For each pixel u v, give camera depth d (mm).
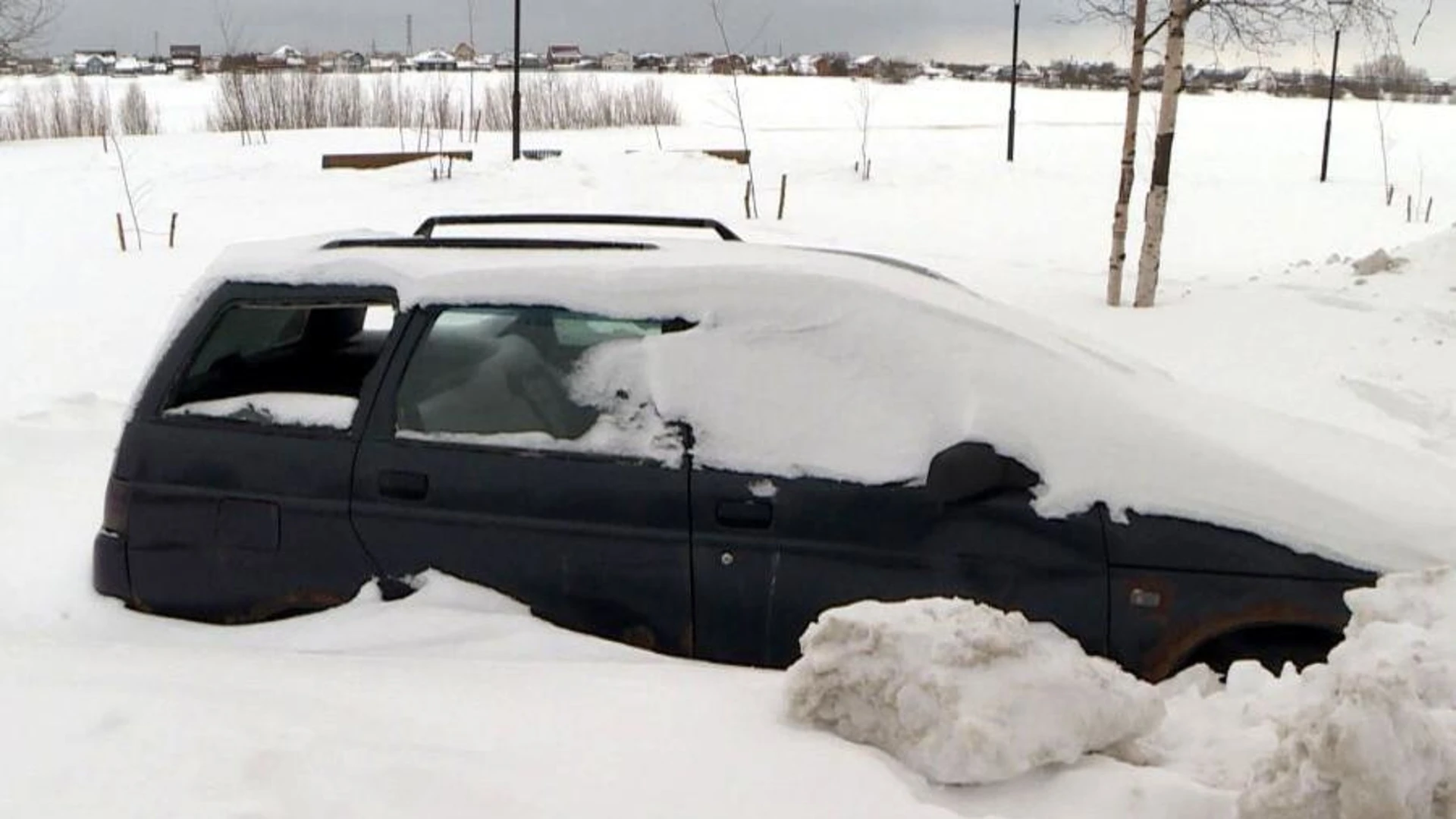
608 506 4000
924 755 2902
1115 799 2793
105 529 4398
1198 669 3701
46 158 28391
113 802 2701
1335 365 9969
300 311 4855
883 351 4059
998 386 3971
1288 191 27422
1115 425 3936
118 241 17750
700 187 25203
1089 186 27266
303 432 4230
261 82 37688
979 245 19312
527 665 3678
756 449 3965
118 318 12500
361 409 4219
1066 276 15070
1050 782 2871
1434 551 3766
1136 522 3789
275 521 4203
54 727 3068
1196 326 11477
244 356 4633
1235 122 46312
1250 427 4387
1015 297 13281
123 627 4254
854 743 3047
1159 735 3227
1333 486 3955
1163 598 3754
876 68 67188
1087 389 4043
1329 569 3734
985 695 2934
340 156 25656
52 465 6684
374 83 42938
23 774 2820
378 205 21797
